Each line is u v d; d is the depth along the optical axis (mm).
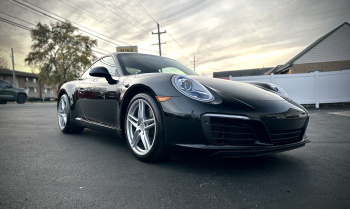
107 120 2445
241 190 1389
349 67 20781
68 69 29656
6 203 1214
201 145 1628
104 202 1238
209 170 1748
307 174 1666
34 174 1653
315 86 8789
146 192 1363
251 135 1685
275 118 1710
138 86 2029
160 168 1791
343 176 1624
